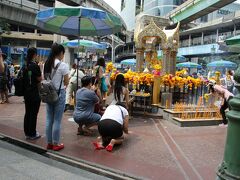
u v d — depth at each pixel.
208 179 4.70
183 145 6.69
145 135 7.51
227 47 9.53
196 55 49.28
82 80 7.34
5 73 12.41
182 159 5.68
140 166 5.21
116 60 77.50
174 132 8.01
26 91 6.54
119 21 8.89
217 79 11.05
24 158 5.66
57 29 10.26
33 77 6.52
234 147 3.14
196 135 7.73
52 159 5.68
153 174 4.85
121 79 7.81
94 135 7.27
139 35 12.83
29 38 49.38
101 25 9.98
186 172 4.98
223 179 3.22
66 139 6.85
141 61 13.02
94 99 7.15
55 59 5.98
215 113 9.63
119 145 6.47
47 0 49.53
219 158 5.83
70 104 10.70
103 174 4.94
